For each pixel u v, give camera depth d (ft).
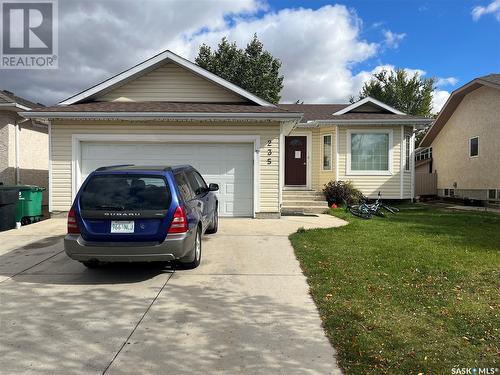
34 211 37.42
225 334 12.64
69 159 36.09
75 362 10.93
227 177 36.91
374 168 51.52
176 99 40.78
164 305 15.11
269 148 36.52
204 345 11.89
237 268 20.20
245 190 36.96
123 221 17.46
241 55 110.42
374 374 10.16
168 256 17.43
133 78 40.27
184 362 10.93
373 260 21.20
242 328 13.07
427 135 72.23
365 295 15.90
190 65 38.91
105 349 11.64
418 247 24.38
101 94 40.27
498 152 52.54
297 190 50.21
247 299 15.75
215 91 40.70
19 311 14.51
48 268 20.24
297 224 33.55
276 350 11.59
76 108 36.11
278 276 18.83
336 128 51.21
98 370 10.53
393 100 132.77
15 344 11.94
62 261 21.56
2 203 32.91
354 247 24.30
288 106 67.41
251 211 36.99
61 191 36.14
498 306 14.66
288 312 14.43
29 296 16.10
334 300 15.40
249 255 22.85
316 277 18.37
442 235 28.63
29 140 50.16
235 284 17.63
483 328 12.78
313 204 44.65
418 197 71.20
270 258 22.18
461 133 62.34
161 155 36.73
